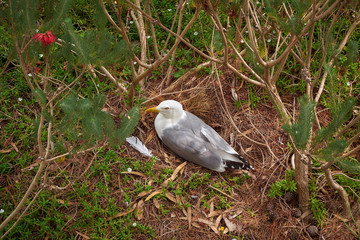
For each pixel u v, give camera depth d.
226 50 3.24
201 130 4.19
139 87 4.59
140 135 4.35
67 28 2.61
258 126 4.59
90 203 3.76
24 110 4.33
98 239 3.59
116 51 2.74
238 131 4.34
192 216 3.88
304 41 4.93
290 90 4.85
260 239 3.80
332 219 3.91
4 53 4.47
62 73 4.52
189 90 4.53
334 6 2.67
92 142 2.80
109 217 3.74
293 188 3.95
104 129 2.76
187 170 4.15
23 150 4.03
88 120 2.56
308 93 3.66
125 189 3.90
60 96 4.23
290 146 4.28
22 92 4.41
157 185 3.99
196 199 3.98
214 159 4.07
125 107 4.42
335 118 2.83
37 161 3.85
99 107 2.79
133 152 4.18
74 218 3.66
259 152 4.39
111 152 4.06
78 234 3.61
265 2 2.86
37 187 3.77
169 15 5.09
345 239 3.81
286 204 3.99
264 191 4.07
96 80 4.57
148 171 4.05
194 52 5.05
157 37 5.08
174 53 4.63
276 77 3.65
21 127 4.12
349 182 4.06
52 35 2.67
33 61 2.79
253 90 4.83
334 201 3.98
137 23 4.77
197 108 4.59
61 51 2.91
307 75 3.30
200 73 4.91
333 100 3.17
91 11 5.06
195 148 4.05
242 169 4.15
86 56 2.66
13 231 3.49
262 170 4.23
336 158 2.93
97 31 3.01
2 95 4.29
